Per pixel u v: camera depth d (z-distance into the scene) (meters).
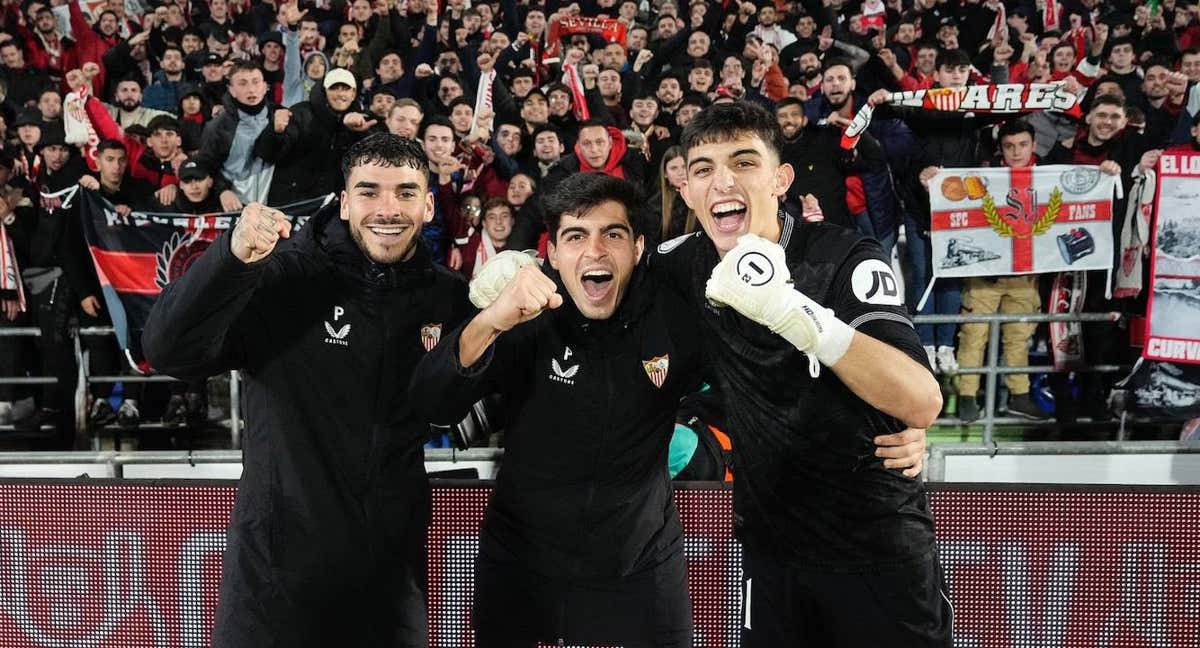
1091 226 5.68
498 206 5.93
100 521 3.03
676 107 7.43
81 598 3.06
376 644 2.54
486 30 10.03
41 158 7.04
